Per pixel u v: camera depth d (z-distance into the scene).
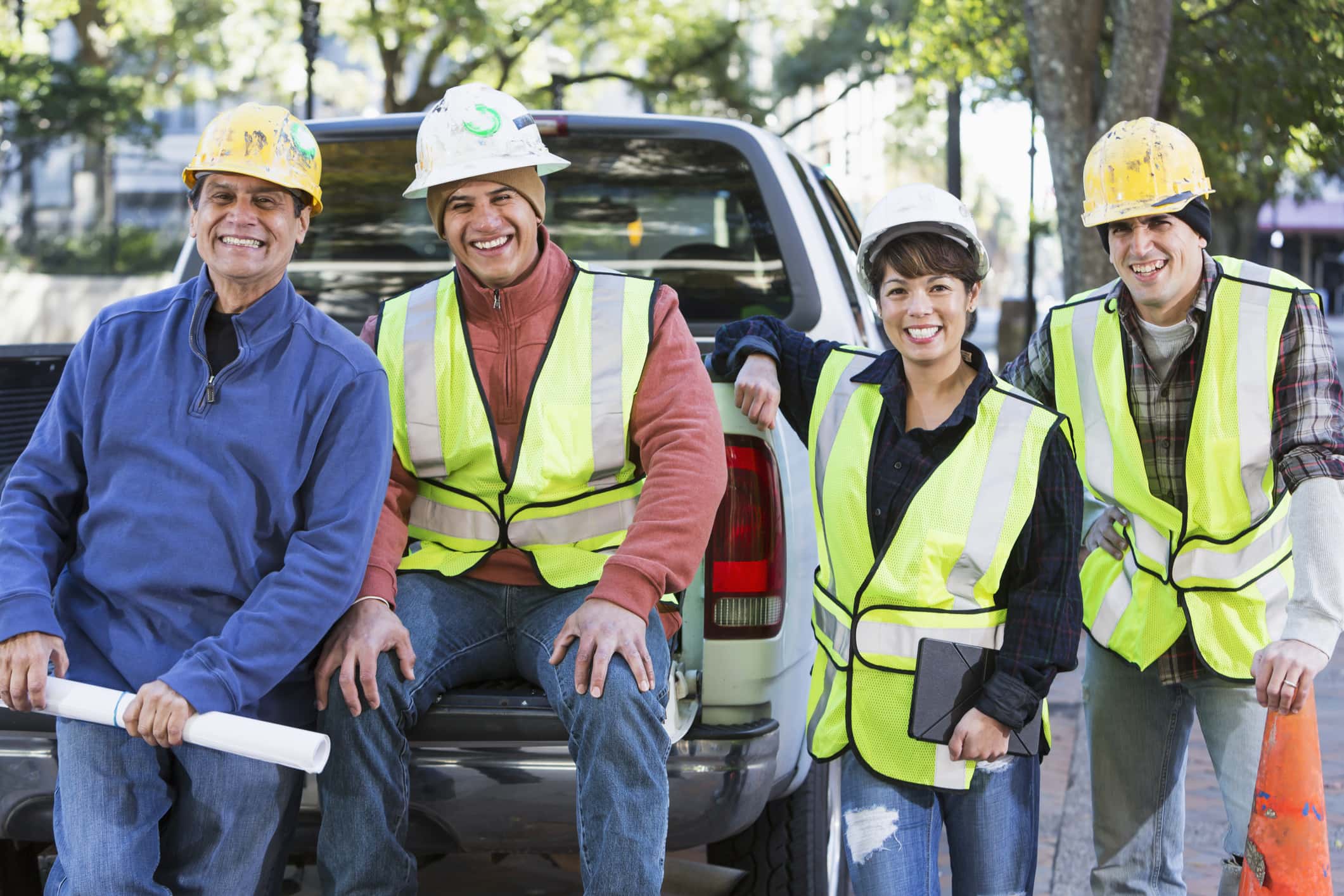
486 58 21.64
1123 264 2.59
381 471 2.54
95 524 2.49
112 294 24.06
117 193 31.75
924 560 2.44
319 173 2.58
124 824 2.41
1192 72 12.74
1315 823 2.45
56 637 2.41
